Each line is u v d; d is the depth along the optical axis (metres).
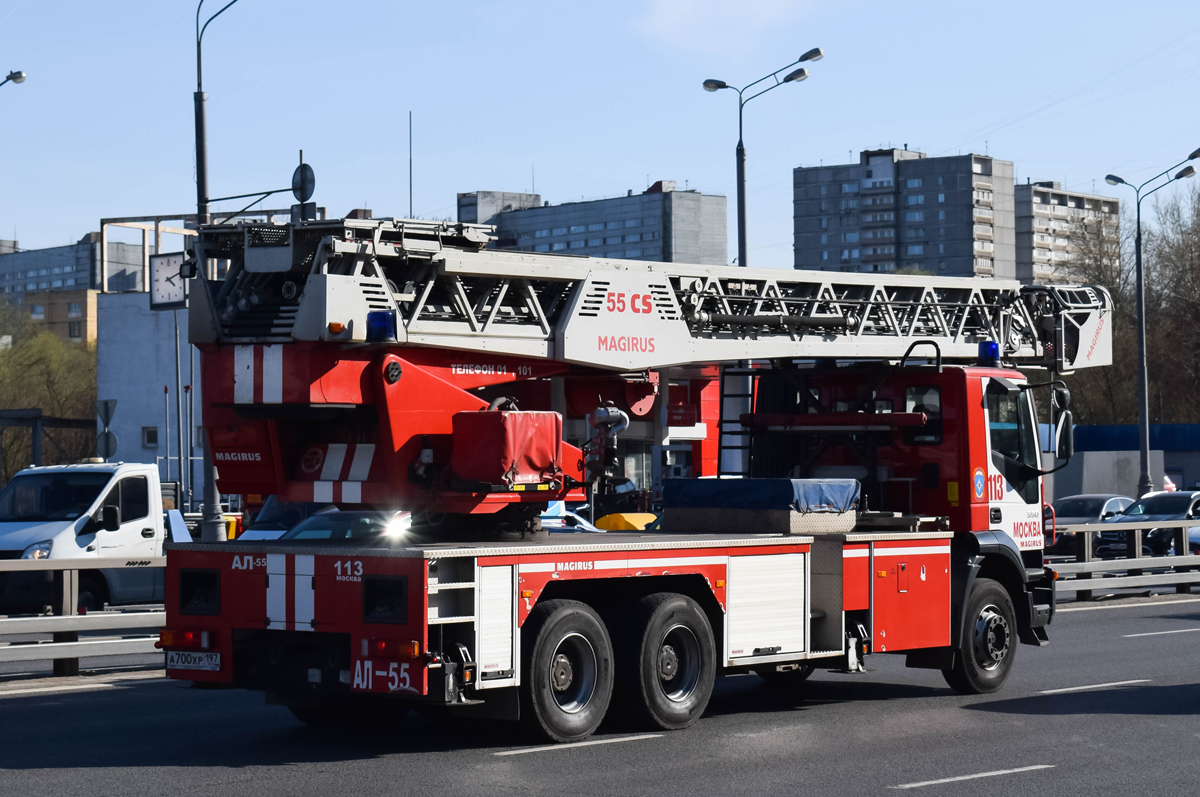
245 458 10.27
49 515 17.98
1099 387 67.88
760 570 11.09
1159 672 14.37
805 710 11.88
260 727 10.78
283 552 9.56
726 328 12.07
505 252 10.30
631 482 30.47
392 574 8.98
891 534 11.99
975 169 156.50
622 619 10.32
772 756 9.49
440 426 9.99
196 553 10.03
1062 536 32.28
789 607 11.31
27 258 184.12
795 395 13.88
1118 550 31.47
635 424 12.46
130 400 57.62
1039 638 13.57
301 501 10.20
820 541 11.65
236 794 8.07
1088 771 9.06
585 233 138.12
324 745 9.91
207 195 22.62
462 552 9.06
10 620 12.87
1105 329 15.49
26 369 67.69
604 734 10.34
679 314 11.57
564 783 8.46
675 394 12.83
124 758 9.34
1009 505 13.24
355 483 9.98
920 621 12.23
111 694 12.68
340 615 9.21
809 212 163.50
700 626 10.56
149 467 18.78
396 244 9.69
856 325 13.05
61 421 39.62
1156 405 68.38
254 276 9.88
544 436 10.07
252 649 9.83
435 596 8.94
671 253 132.00
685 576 10.60
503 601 9.31
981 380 12.98
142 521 18.48
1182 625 19.38
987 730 10.74
